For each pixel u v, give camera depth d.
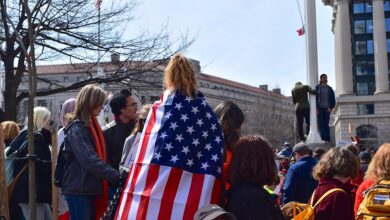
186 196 4.02
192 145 4.12
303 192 7.43
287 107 113.12
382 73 79.69
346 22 77.62
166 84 4.40
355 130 78.69
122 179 4.99
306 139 16.84
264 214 3.69
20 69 20.97
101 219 4.94
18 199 6.39
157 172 4.10
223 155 4.17
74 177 5.26
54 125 7.04
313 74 17.81
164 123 4.19
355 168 4.96
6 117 21.02
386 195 4.70
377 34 80.44
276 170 3.91
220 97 100.81
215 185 4.07
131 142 5.43
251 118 85.12
